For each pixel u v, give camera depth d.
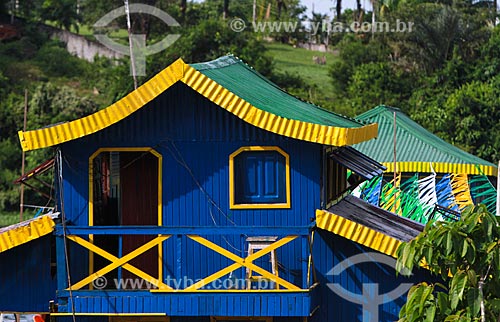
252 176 28.27
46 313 28.73
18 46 108.94
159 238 27.06
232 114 28.12
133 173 29.05
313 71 105.75
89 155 28.17
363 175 29.53
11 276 28.70
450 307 23.14
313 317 28.53
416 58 94.44
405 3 98.75
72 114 83.69
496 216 23.33
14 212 74.25
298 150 28.12
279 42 120.19
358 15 111.19
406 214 37.06
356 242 28.11
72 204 28.20
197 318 28.44
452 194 41.06
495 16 102.88
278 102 30.67
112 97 90.38
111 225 29.61
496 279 23.27
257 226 26.97
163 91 27.12
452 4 101.50
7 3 119.19
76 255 28.23
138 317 28.39
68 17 118.06
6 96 94.31
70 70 105.25
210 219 28.27
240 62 35.53
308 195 28.17
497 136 76.62
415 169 51.06
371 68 90.06
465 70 88.50
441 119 78.69
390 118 54.06
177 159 28.28
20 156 80.00
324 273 28.44
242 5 120.81
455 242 22.81
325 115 32.28
